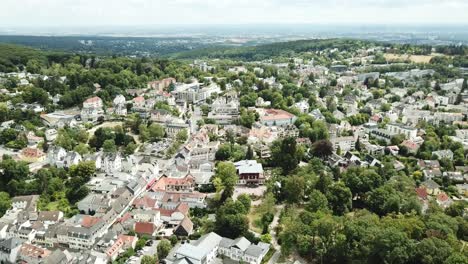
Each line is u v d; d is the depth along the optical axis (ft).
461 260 624.59
